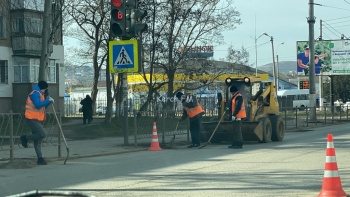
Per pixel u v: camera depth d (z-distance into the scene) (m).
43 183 10.81
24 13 36.53
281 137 21.14
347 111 37.69
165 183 10.63
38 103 13.43
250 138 19.52
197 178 11.21
